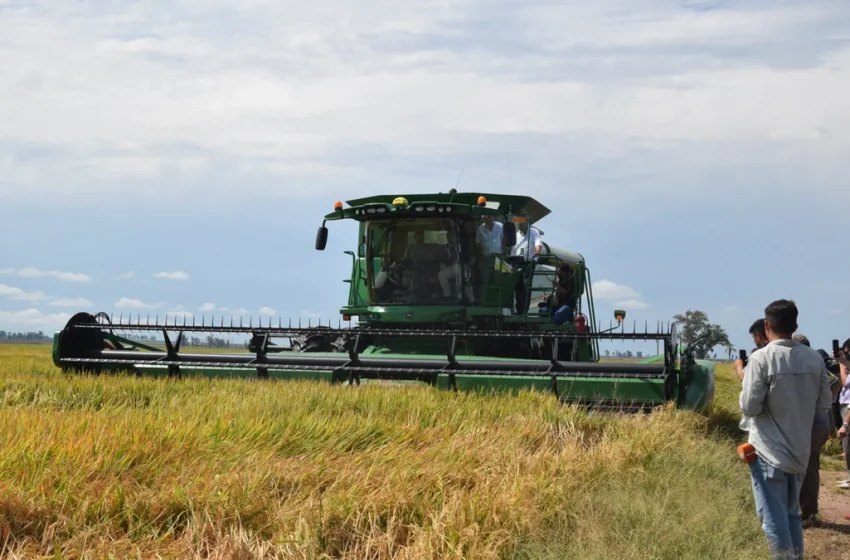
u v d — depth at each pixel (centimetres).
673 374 1063
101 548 430
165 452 580
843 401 938
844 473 1050
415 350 1401
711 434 992
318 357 1209
